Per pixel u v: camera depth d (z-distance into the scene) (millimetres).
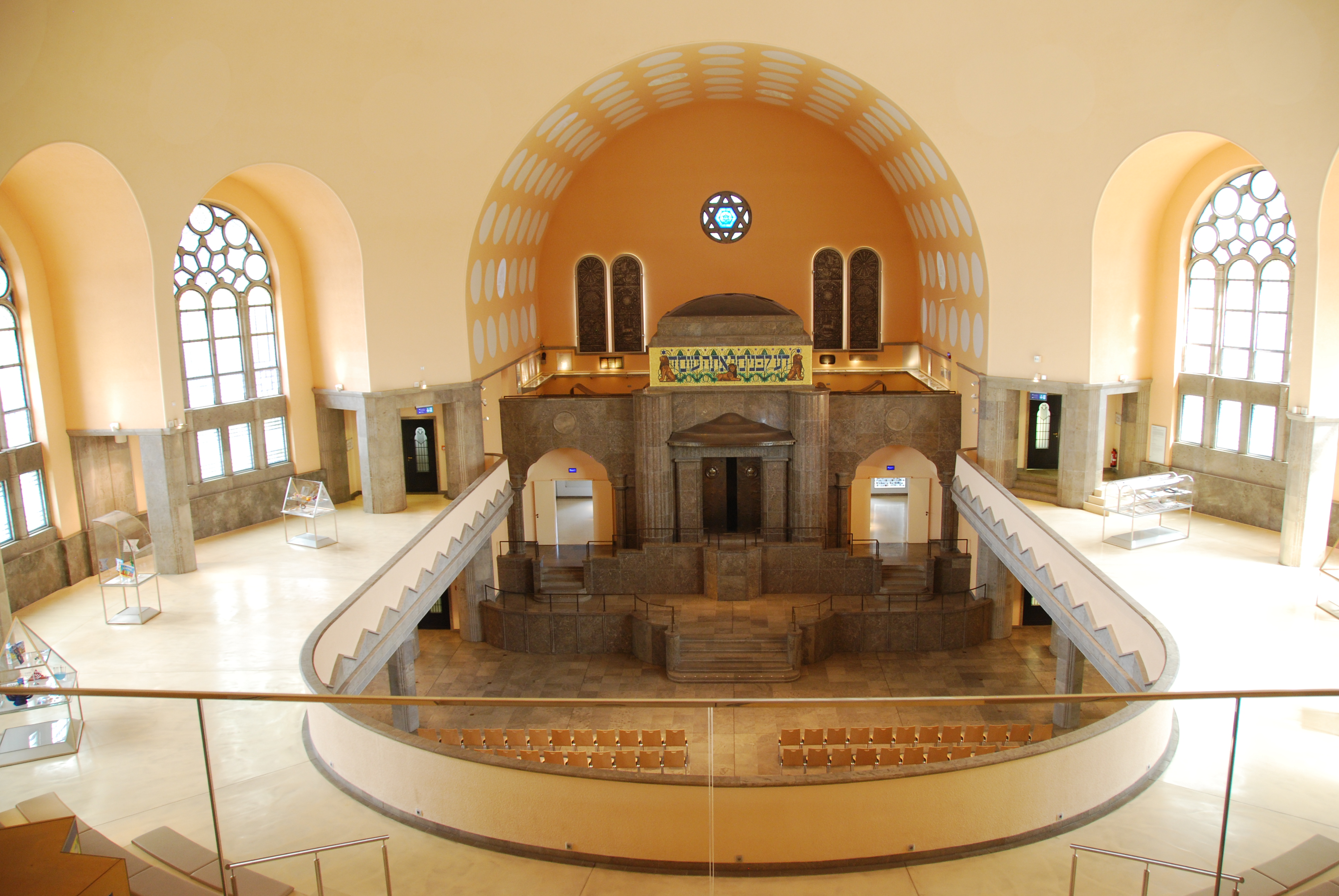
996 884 9070
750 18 23359
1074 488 24984
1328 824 7496
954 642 28047
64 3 16859
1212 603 17844
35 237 19797
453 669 27500
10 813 8273
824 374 35938
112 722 9266
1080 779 10430
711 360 29953
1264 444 22922
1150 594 18391
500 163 24547
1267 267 22469
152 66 18844
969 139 23688
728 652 26656
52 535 20250
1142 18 20406
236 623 18188
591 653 28375
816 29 23344
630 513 31234
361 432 25672
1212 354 24141
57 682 15320
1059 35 21609
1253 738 7895
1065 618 19547
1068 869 8938
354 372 25672
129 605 19000
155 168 19547
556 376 36375
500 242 28172
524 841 9930
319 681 14711
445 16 22391
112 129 18484
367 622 17797
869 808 9805
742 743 12453
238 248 24609
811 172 34562
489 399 28781
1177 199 24094
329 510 22906
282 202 24375
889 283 35219
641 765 17703
